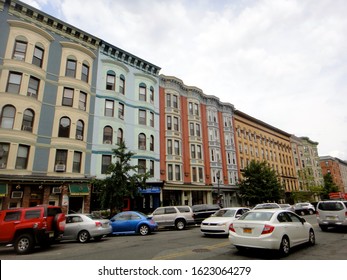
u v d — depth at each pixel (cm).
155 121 2798
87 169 2069
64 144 1958
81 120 2119
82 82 2184
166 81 3083
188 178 2905
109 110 2358
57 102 2017
